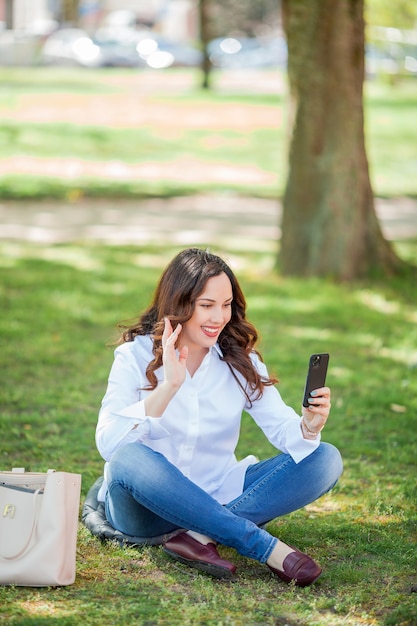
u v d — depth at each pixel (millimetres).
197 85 37156
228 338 4871
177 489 4488
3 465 6148
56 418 7164
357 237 12469
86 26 70125
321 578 4539
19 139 25328
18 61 47094
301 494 4762
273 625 4035
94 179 21125
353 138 12281
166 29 72312
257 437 7008
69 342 9383
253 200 19875
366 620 4105
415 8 16391
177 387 4492
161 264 13367
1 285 11727
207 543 4605
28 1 58375
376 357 9172
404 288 12094
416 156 25531
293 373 8578
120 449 4598
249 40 60094
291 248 12586
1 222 16562
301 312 10844
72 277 12297
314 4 11812
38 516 4328
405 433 7027
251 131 28078
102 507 5172
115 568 4598
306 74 12078
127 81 39938
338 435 6949
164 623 4027
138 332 4898
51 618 4004
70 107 30562
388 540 5031
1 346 9141
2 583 4301
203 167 23562
